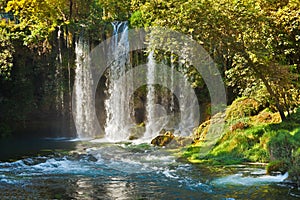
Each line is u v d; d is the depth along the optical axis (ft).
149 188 33.40
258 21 46.26
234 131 49.47
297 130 41.04
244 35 46.60
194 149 49.11
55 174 38.91
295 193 30.60
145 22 67.26
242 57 49.03
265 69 46.88
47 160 46.19
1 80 67.10
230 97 63.82
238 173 37.40
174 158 46.06
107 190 33.04
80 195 31.73
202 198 30.27
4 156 49.47
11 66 66.18
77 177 37.65
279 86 48.11
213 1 45.32
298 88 48.39
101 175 38.34
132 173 38.91
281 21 47.06
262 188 32.12
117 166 42.42
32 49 69.82
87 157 47.96
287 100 50.52
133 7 68.18
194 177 36.70
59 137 69.46
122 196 31.30
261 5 48.26
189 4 45.24
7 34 66.85
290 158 35.65
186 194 31.42
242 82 56.39
